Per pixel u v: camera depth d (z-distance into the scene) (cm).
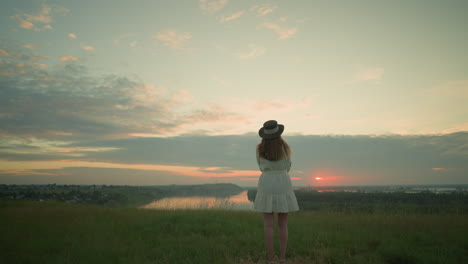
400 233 603
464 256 437
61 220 720
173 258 420
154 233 602
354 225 721
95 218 776
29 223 662
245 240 533
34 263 378
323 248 470
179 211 968
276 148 379
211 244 495
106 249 450
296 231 626
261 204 375
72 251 434
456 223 734
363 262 409
